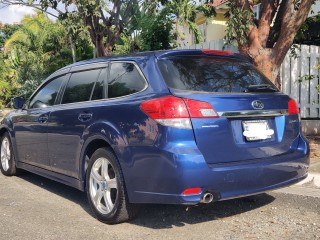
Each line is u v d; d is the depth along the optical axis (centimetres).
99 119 452
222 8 1591
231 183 389
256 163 407
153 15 1163
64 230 435
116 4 1068
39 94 615
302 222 453
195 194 376
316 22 1141
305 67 981
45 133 559
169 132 378
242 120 411
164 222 456
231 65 459
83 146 475
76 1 855
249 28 720
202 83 415
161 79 411
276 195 553
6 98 2180
